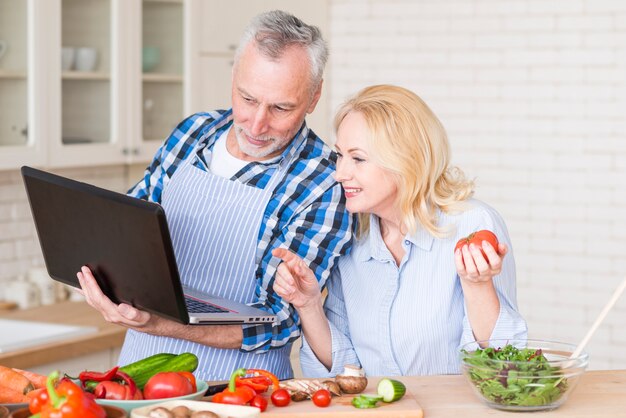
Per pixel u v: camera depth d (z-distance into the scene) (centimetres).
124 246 218
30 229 467
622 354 545
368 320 264
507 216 564
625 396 225
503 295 255
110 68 443
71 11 420
